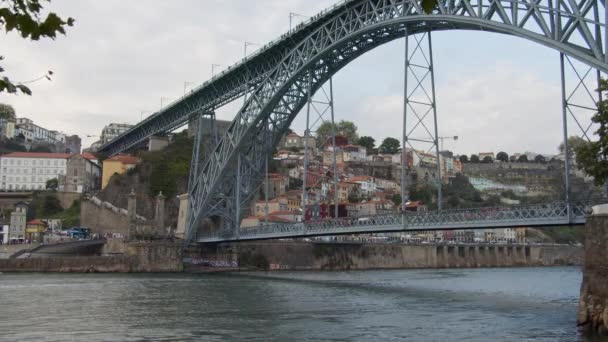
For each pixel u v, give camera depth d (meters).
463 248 159.25
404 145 64.12
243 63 93.31
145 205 145.00
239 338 36.34
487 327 40.25
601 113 39.62
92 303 52.72
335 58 82.38
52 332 37.91
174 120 130.00
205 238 104.00
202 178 102.56
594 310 37.31
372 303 54.97
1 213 142.38
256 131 92.00
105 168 158.38
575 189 126.44
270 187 175.88
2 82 7.71
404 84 65.12
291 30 84.81
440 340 35.50
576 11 45.66
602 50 45.69
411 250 144.88
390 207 163.88
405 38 66.38
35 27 7.55
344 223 70.62
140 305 51.97
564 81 47.34
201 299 57.25
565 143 46.25
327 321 43.41
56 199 150.25
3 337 35.97
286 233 81.56
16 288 64.25
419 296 61.84
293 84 85.38
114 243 107.38
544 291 70.00
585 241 38.50
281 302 55.38
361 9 73.31
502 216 51.47
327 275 101.19
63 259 92.25
